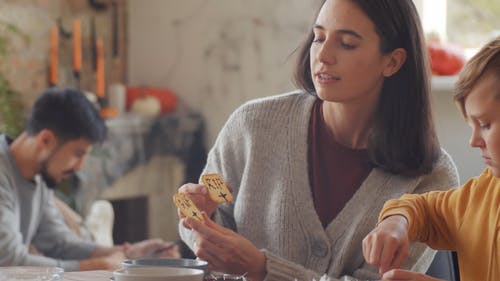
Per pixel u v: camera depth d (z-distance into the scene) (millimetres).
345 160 1837
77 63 4371
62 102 2617
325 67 1730
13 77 4137
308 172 1845
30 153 2586
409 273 1372
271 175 1866
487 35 4082
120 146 4387
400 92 1781
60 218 2875
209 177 1749
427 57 1796
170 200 4656
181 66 4715
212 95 4613
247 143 1895
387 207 1628
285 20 4352
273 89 4398
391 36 1730
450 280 1837
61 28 4469
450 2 4129
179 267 1390
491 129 1429
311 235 1819
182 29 4703
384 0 1719
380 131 1788
